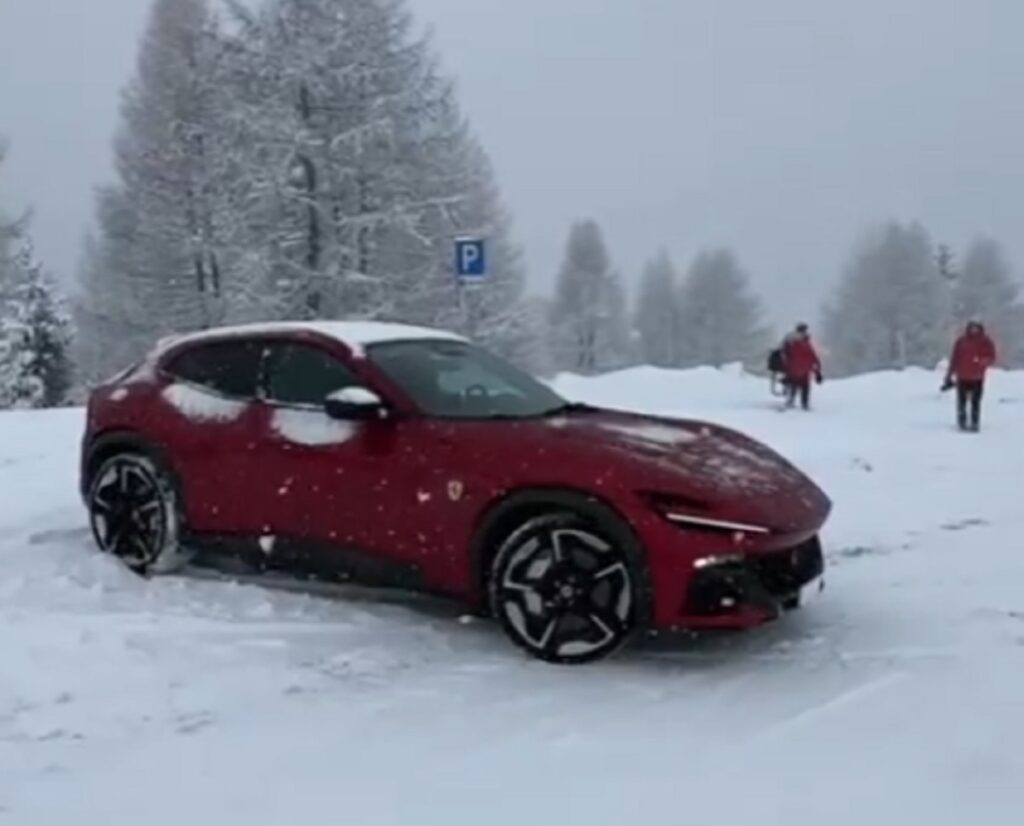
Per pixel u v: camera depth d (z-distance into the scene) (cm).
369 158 3006
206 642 593
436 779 441
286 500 644
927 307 6756
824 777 434
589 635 559
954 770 435
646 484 549
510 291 3706
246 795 428
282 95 2992
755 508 554
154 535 701
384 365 648
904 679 538
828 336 7150
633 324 7825
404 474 607
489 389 668
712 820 402
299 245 2991
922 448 1427
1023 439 1555
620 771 445
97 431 727
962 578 733
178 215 3331
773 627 625
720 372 2794
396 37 3078
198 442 681
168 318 3328
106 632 601
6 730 488
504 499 577
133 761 459
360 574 626
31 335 3434
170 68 3391
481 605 592
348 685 541
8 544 787
